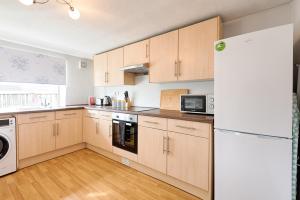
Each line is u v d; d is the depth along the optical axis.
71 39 2.79
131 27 2.29
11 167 2.29
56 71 3.42
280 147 1.27
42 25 2.22
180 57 2.20
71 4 1.69
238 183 1.46
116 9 1.81
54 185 2.01
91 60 4.13
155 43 2.47
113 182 2.09
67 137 3.04
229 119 1.50
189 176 1.83
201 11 1.86
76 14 1.56
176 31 2.23
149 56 2.55
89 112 3.20
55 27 2.29
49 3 1.67
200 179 1.75
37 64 3.11
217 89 1.57
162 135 2.05
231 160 1.50
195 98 2.08
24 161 2.50
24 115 2.46
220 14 1.93
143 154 2.28
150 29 2.37
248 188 1.41
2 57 2.67
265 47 1.31
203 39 1.99
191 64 2.09
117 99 3.57
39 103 3.30
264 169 1.33
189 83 2.55
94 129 3.09
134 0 1.63
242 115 1.43
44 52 3.24
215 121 1.58
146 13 1.90
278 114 1.27
